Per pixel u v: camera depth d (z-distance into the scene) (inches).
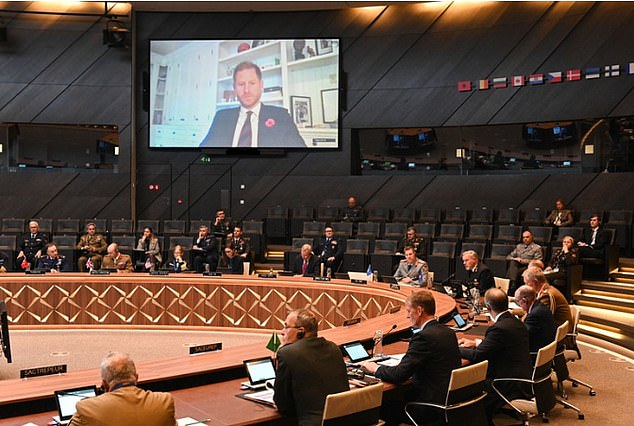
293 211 697.6
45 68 723.4
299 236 683.4
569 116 636.1
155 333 468.4
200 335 463.2
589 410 279.1
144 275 482.0
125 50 724.0
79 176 724.0
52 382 187.8
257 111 718.5
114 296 476.7
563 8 644.1
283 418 177.8
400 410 222.7
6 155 718.5
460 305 363.9
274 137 718.5
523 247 524.7
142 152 729.0
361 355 231.0
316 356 180.2
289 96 717.3
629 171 616.4
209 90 720.3
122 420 145.4
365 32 711.7
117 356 154.5
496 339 232.8
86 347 422.9
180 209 724.0
